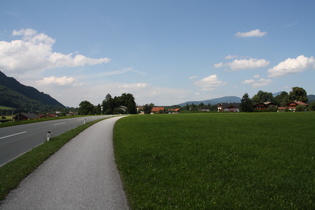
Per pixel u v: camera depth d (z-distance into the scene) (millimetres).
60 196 5406
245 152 9922
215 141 12617
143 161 8625
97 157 9516
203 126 21172
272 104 110000
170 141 12594
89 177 6859
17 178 6539
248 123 24125
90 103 116562
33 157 9062
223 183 6395
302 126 21094
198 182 6430
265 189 5969
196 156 9250
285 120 27953
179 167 7828
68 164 8328
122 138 14477
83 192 5680
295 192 5828
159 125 22578
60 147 11773
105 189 5902
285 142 12539
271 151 10242
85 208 4805
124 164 8188
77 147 11812
